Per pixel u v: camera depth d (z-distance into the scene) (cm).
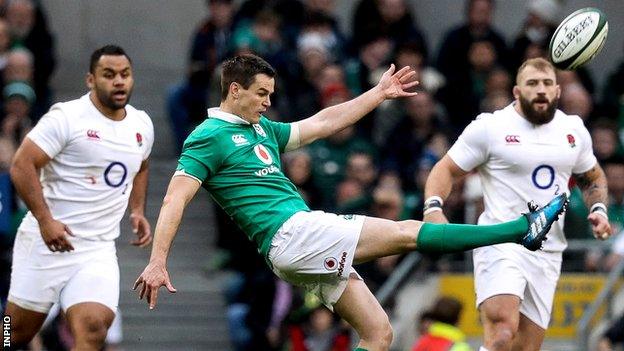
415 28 6706
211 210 6184
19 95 5722
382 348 3388
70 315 3738
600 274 5528
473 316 5478
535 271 3825
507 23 7275
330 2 6669
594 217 3825
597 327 5478
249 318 5478
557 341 5512
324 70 6191
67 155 3756
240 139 3394
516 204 3806
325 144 5919
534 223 3231
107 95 3744
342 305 3406
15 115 5716
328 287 3394
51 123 3719
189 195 3334
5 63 5997
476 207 5484
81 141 3747
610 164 5941
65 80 6838
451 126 6359
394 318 5453
